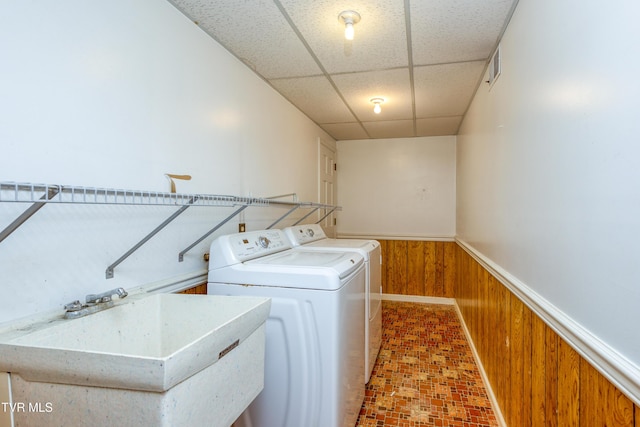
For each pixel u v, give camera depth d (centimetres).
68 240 104
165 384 70
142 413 72
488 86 211
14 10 90
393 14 155
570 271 97
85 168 108
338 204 446
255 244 179
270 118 245
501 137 177
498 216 184
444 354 269
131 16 126
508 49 164
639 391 66
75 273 106
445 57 200
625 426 71
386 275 428
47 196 77
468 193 299
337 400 146
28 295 93
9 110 89
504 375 173
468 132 300
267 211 240
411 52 194
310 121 335
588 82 87
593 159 85
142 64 131
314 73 223
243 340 104
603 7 80
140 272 131
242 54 195
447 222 413
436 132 398
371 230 437
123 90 123
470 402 204
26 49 93
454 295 403
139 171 129
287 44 184
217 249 159
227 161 189
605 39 79
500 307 181
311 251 209
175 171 148
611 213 77
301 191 309
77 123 106
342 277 152
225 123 187
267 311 118
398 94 264
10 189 73
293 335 148
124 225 123
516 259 150
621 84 73
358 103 286
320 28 168
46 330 89
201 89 167
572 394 97
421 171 421
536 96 125
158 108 139
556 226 107
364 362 205
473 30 170
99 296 107
